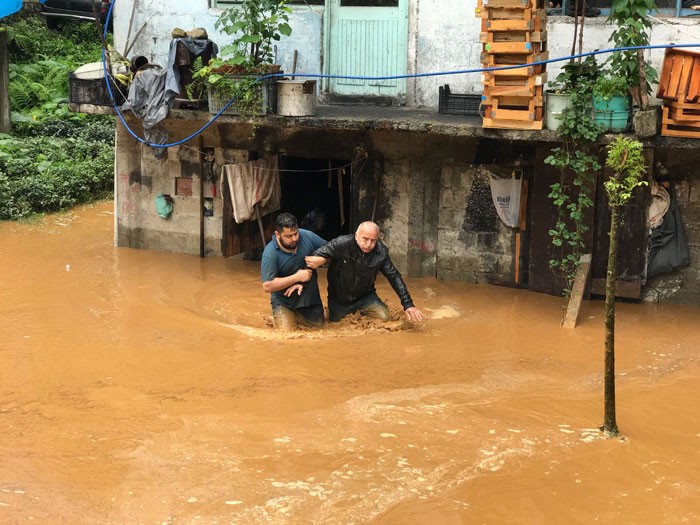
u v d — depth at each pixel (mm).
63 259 14156
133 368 9594
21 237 15484
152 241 14828
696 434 8195
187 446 7785
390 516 6758
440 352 10211
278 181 13922
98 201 18312
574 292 11383
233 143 13812
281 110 12305
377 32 13273
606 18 11898
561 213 11672
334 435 8039
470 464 7555
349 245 10570
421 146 12711
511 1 10672
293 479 7254
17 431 8047
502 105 11211
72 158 19859
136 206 14758
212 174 14148
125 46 14312
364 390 9078
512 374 9594
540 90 10938
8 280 12930
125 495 6980
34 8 26984
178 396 8867
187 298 12195
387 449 7781
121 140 14570
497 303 12023
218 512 6770
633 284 11828
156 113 13023
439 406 8695
